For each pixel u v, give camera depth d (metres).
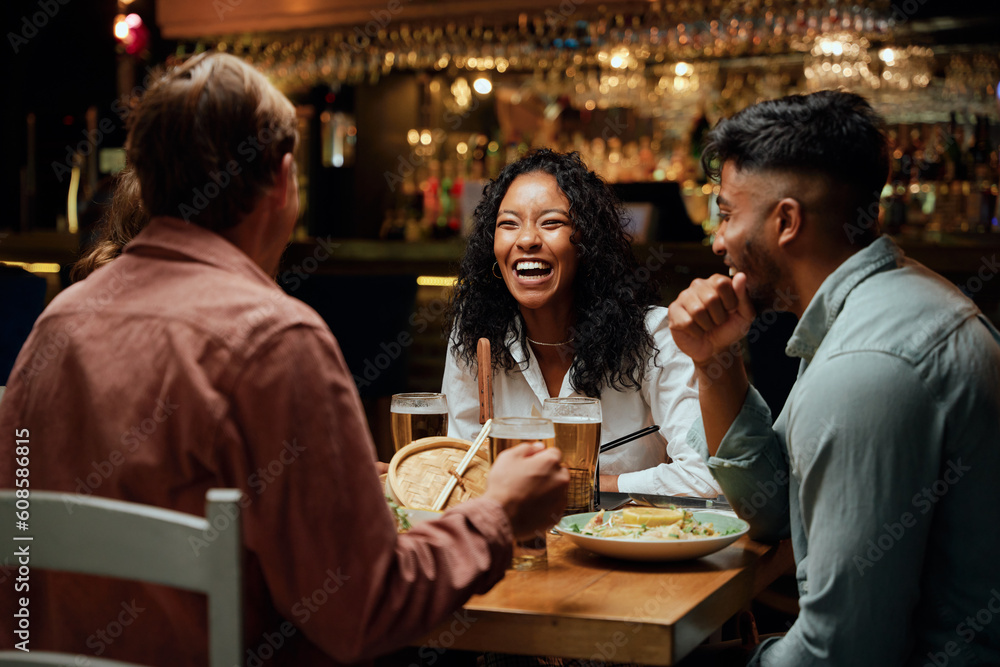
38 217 5.29
